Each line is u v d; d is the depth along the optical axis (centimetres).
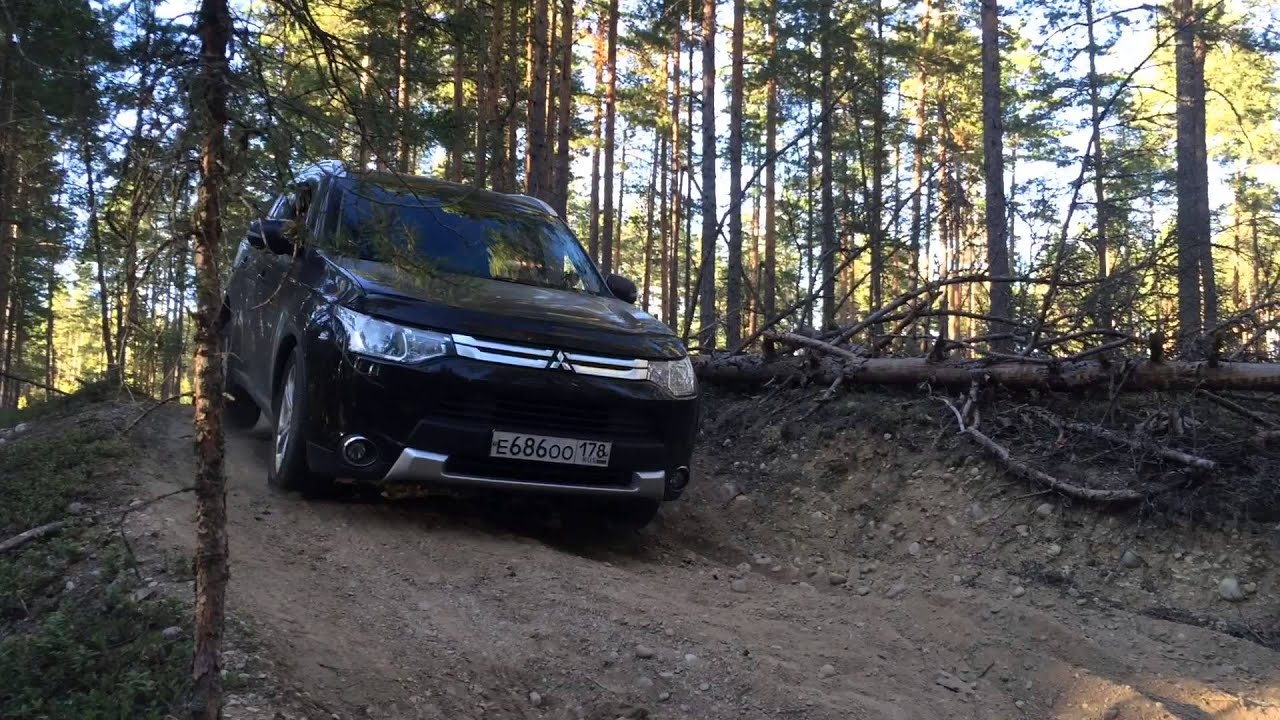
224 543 213
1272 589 417
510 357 420
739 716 302
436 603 359
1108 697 337
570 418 431
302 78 250
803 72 2331
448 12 291
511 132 1416
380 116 269
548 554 428
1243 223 702
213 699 209
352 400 408
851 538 526
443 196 525
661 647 339
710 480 612
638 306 549
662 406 448
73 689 260
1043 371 594
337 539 412
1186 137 1555
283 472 453
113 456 504
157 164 203
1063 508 491
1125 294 679
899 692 337
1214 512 458
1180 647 385
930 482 547
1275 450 500
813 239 1391
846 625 401
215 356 210
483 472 421
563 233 574
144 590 320
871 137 2419
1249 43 1435
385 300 421
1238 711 333
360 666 295
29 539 377
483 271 493
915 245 917
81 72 215
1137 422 550
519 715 292
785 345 761
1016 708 339
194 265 205
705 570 476
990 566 470
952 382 636
